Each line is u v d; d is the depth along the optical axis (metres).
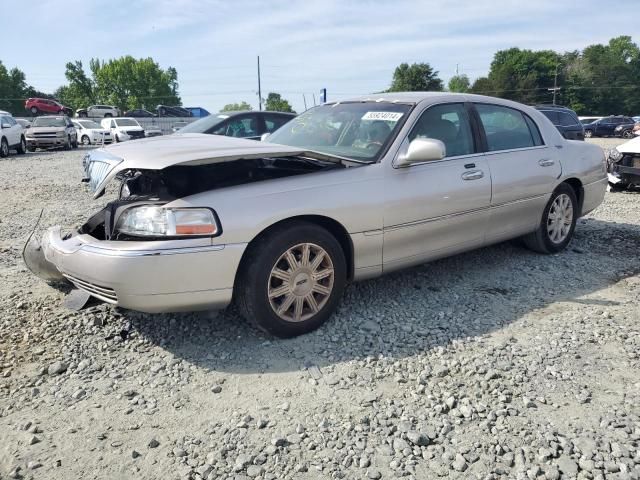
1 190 10.48
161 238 3.21
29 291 4.53
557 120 14.59
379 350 3.50
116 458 2.53
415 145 3.86
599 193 5.84
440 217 4.21
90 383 3.16
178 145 3.74
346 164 3.87
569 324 3.87
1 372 3.28
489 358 3.38
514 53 101.50
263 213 3.37
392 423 2.77
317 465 2.47
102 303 3.80
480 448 2.58
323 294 3.72
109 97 96.56
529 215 5.05
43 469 2.46
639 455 2.50
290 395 3.01
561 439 2.62
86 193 9.91
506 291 4.52
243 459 2.50
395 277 4.80
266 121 10.60
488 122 4.80
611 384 3.11
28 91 91.81
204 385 3.13
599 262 5.28
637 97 94.19
